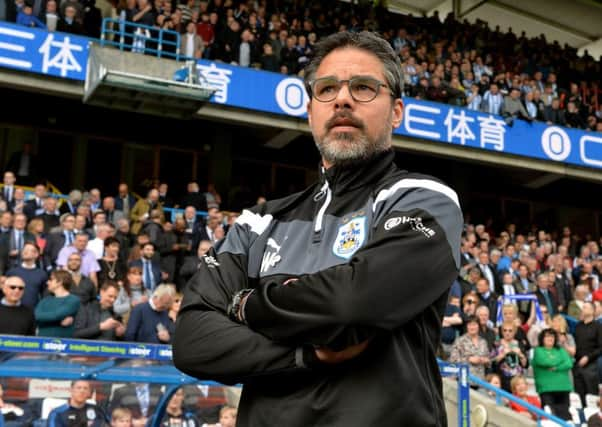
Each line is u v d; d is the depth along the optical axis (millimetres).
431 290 1229
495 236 15688
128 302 7227
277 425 1209
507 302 10219
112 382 3469
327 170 1489
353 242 1338
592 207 19344
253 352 1230
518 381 7547
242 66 12820
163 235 9562
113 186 15281
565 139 15305
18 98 14406
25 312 5688
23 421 3291
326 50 1546
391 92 1508
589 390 8484
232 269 1463
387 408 1169
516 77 16453
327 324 1156
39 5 11461
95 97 10977
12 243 8367
